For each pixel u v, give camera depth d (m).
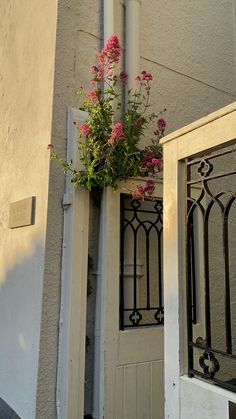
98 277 2.68
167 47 3.43
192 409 1.71
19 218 2.91
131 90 2.99
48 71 2.77
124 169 2.55
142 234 2.93
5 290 3.11
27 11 3.28
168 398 1.85
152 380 2.71
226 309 1.67
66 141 2.68
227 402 1.55
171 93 3.38
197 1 3.80
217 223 3.39
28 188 2.89
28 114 3.04
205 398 1.65
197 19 3.76
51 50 2.76
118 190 2.73
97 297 2.67
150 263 2.94
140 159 2.62
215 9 3.99
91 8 2.95
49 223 2.55
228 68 3.97
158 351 2.78
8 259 3.12
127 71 3.05
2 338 3.06
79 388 2.42
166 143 2.09
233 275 3.46
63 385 2.40
